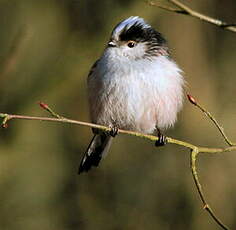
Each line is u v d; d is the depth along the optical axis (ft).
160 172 47.67
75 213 46.60
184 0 49.08
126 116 35.37
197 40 48.24
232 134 46.60
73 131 48.39
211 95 47.42
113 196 47.60
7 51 47.42
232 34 48.91
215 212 45.42
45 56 47.83
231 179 46.34
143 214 46.68
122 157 48.62
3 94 45.37
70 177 47.60
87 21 48.98
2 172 44.45
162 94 34.81
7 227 44.62
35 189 45.65
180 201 46.62
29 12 49.44
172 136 47.21
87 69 47.21
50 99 46.50
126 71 34.53
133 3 47.75
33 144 46.14
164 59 35.35
